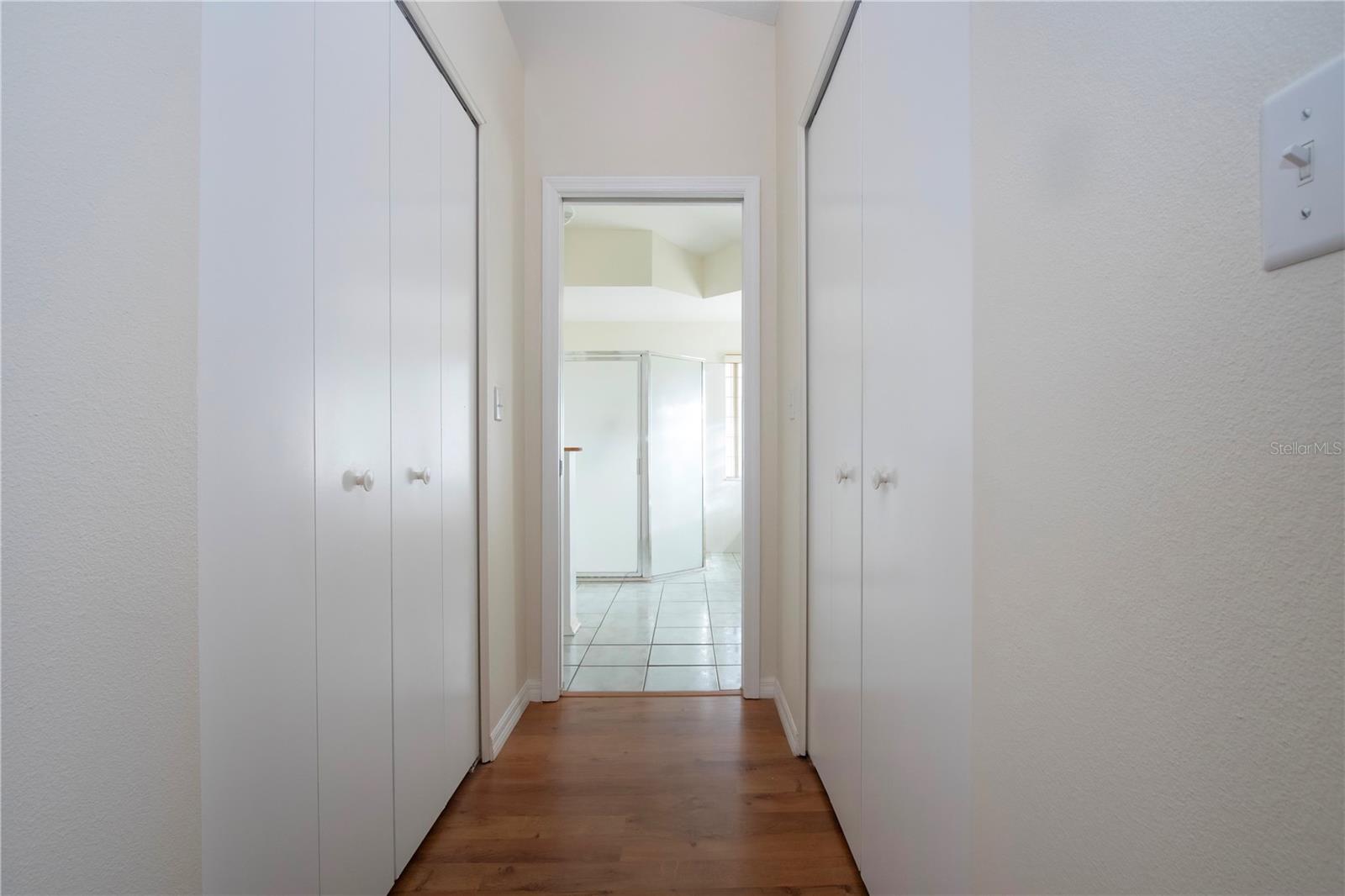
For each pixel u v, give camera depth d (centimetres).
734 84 253
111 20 68
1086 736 62
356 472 122
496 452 211
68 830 63
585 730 224
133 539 71
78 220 64
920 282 105
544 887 142
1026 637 73
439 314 167
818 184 188
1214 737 46
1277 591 41
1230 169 44
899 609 116
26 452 59
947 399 95
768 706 246
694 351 632
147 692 73
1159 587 52
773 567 252
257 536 93
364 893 125
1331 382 37
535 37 252
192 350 80
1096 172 59
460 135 183
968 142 87
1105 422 58
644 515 502
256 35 93
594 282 458
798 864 150
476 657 197
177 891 77
